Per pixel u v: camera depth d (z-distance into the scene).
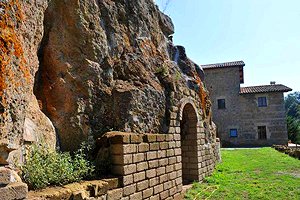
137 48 6.99
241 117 28.38
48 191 3.23
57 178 3.58
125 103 5.75
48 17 4.98
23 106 2.94
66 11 5.18
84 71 5.26
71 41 5.19
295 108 68.50
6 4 2.73
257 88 29.09
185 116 9.21
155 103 6.74
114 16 6.45
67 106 4.90
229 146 28.09
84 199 3.57
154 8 8.46
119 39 6.42
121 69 6.18
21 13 3.04
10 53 2.69
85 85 5.21
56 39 5.00
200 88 10.10
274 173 10.04
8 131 2.61
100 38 5.76
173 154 6.71
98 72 5.50
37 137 3.82
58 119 4.77
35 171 3.29
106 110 5.49
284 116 27.34
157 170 5.77
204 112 10.32
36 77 4.74
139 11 7.44
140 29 7.35
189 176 8.90
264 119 27.81
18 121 2.79
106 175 4.50
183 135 9.15
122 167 4.57
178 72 8.61
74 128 4.89
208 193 7.09
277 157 15.09
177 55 9.64
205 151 9.80
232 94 28.84
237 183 8.29
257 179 8.89
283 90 27.17
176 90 7.83
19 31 2.95
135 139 5.01
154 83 7.02
